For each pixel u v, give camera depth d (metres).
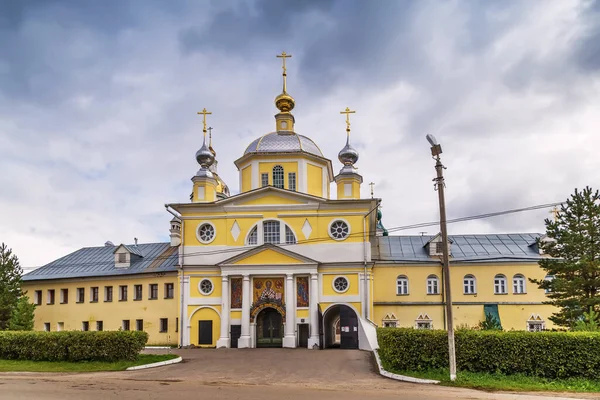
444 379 23.83
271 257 43.34
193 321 44.25
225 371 28.44
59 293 52.84
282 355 35.72
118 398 19.66
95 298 51.56
